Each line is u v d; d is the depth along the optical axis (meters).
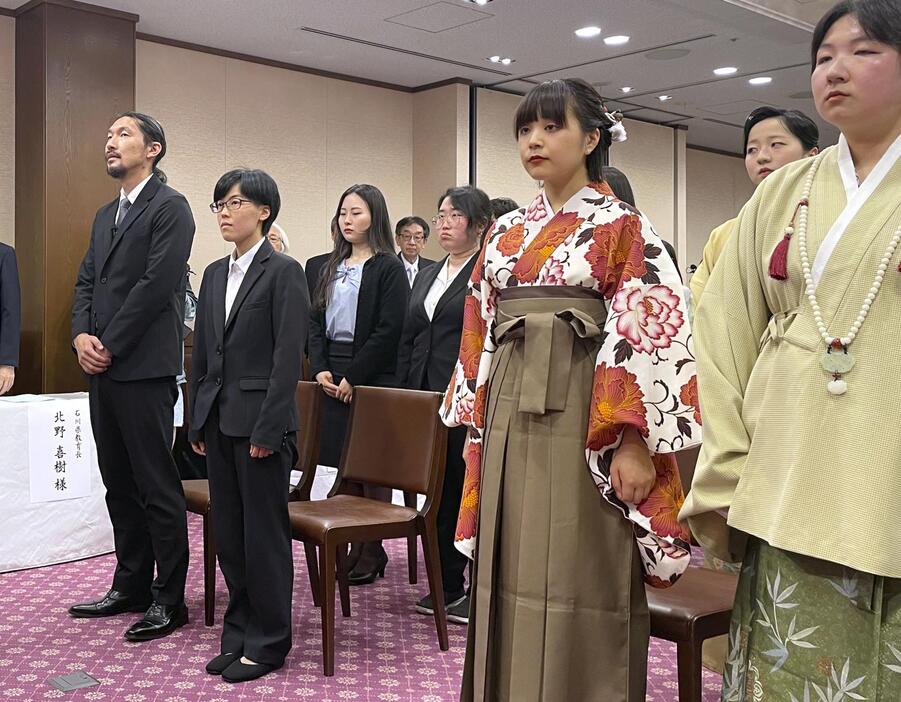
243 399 2.87
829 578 1.34
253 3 6.18
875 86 1.32
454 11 6.38
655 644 3.21
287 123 7.62
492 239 1.98
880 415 1.30
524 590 1.81
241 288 2.93
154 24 6.53
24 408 4.14
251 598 2.88
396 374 3.85
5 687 2.74
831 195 1.42
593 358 1.82
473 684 1.93
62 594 3.76
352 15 6.46
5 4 5.96
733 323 1.54
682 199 10.32
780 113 2.67
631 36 6.98
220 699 2.67
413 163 8.51
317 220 7.84
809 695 1.36
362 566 3.94
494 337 1.96
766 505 1.40
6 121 6.03
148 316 3.19
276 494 2.87
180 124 6.98
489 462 1.89
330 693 2.72
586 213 1.85
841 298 1.36
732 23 6.15
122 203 3.37
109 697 2.67
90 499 4.39
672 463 1.84
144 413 3.22
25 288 5.94
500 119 8.53
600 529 1.80
